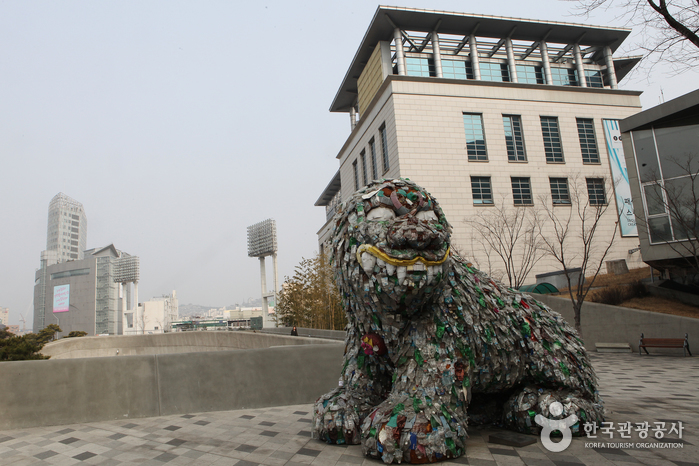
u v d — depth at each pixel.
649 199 15.24
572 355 3.47
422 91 24.41
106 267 91.88
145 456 3.24
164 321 94.25
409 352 2.97
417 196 2.91
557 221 24.42
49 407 4.41
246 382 5.02
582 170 25.66
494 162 24.62
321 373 5.27
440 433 2.70
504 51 28.23
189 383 4.86
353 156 31.67
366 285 2.80
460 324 3.04
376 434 2.77
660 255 14.80
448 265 2.82
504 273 22.66
